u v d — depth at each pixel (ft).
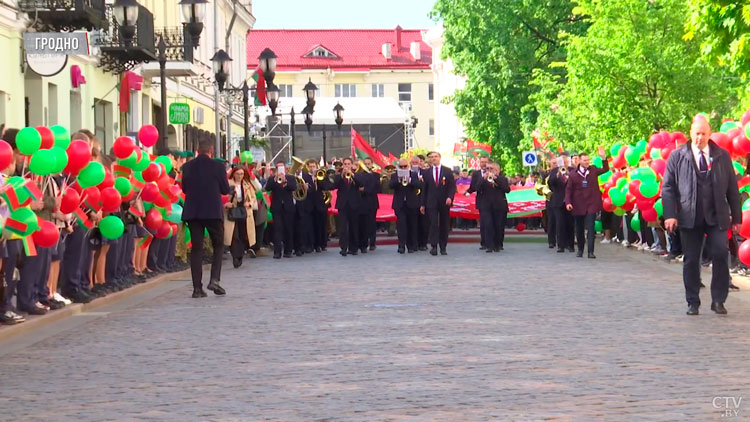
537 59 211.82
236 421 32.78
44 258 60.18
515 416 32.50
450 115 465.47
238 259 98.48
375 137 242.37
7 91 101.30
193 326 55.98
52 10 103.60
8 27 100.99
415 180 114.62
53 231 56.65
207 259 99.60
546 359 43.11
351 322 56.18
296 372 41.22
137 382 39.99
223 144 219.20
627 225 117.50
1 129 61.00
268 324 56.13
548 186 120.06
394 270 91.61
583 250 110.83
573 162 106.63
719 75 150.61
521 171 219.41
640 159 100.68
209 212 71.61
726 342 47.37
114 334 53.52
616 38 149.07
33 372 42.70
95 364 44.42
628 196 101.40
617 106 149.28
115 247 71.67
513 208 144.97
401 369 41.32
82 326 56.95
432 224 112.88
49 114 113.70
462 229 168.35
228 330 54.08
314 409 34.19
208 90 205.67
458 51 219.00
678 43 149.59
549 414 32.71
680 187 57.31
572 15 212.23
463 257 108.78
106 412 34.73
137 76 141.08
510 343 47.65
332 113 240.32
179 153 94.94
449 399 35.27
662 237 102.17
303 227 115.34
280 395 36.68
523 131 208.54
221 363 43.83
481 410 33.47
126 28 103.91
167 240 86.53
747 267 76.43
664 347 46.09
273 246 123.54
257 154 208.95
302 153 240.12
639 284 75.87
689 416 32.22
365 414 33.24
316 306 64.28
